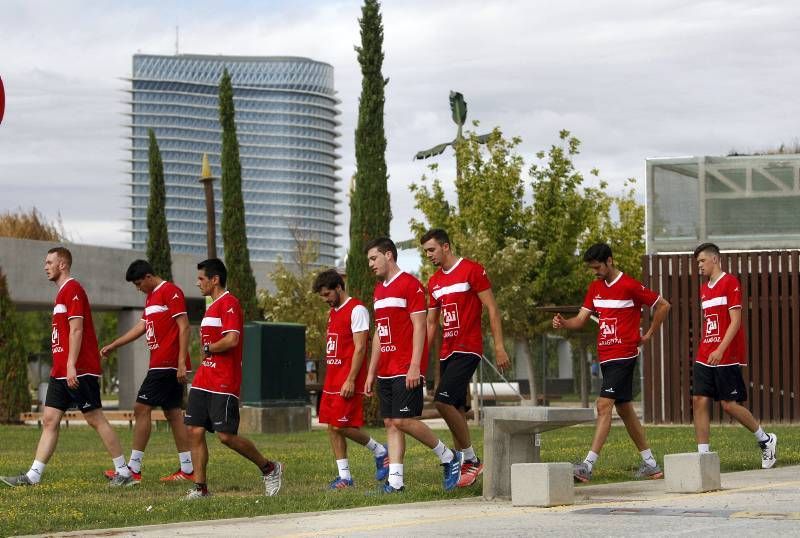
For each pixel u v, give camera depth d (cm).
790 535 805
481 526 912
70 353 1388
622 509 998
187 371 1445
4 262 4209
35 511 1123
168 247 4372
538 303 3662
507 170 3644
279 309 5359
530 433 1141
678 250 2769
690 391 2686
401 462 1221
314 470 1538
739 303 1459
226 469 1588
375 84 3195
